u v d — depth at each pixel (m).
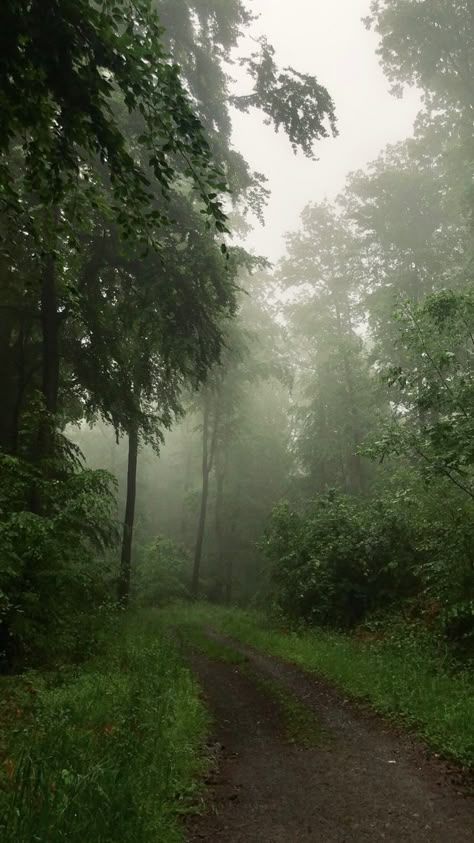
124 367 15.41
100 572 10.54
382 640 10.18
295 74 12.78
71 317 14.12
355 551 13.12
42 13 4.08
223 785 4.45
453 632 8.59
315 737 5.66
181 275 13.16
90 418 17.33
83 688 6.64
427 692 6.58
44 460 10.36
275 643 11.57
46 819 2.98
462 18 20.09
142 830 3.24
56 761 3.95
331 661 8.93
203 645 11.79
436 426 7.85
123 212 5.15
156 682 6.91
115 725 5.32
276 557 15.63
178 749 4.77
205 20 14.56
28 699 6.44
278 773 4.70
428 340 8.82
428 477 8.06
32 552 8.38
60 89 4.38
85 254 13.13
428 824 3.68
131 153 12.39
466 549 8.37
